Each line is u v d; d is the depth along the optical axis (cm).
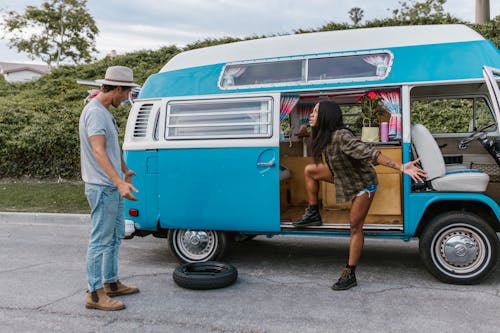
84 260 645
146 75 1809
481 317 419
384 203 530
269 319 421
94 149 423
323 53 557
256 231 554
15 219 964
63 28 3528
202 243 585
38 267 607
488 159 643
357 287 508
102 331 400
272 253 667
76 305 463
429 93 618
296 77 557
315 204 530
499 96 482
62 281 544
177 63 622
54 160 1323
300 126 700
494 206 494
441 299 466
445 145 638
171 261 636
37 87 2114
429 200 507
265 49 585
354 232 489
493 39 1510
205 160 565
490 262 495
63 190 1163
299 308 448
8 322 421
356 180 473
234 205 557
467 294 479
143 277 557
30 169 1334
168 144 577
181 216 575
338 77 543
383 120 607
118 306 447
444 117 940
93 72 2086
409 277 541
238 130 560
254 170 550
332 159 471
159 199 582
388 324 406
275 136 546
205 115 574
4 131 1353
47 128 1345
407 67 522
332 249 687
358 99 602
